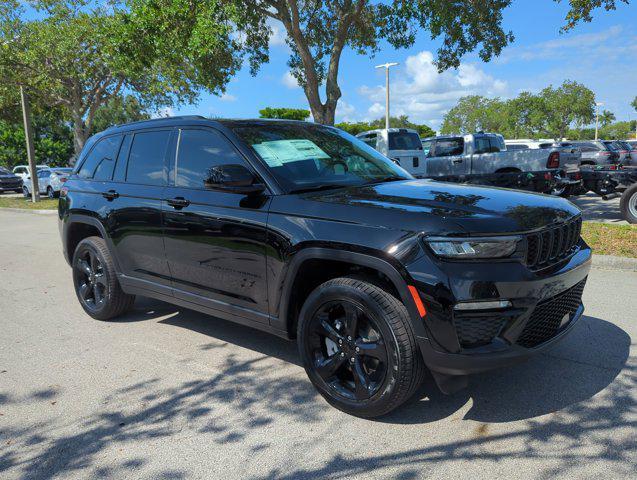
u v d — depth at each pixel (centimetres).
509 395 321
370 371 296
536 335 286
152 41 1154
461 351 261
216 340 439
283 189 337
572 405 306
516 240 266
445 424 291
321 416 307
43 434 296
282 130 403
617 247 702
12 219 1598
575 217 322
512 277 262
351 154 408
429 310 260
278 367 380
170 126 427
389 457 262
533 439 273
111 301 482
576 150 2162
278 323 337
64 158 5078
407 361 272
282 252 319
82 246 502
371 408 290
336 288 295
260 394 338
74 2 2317
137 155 453
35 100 2767
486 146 1473
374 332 288
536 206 300
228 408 320
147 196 422
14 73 2408
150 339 446
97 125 4775
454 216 270
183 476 252
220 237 360
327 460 262
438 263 260
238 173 329
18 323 502
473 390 329
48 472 259
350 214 296
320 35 1439
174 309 533
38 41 2267
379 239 276
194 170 394
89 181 501
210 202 368
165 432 294
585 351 384
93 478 253
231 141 371
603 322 445
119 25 1170
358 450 270
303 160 371
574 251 324
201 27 1007
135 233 435
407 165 1442
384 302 277
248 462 262
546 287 277
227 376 366
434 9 1167
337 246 290
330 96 1288
